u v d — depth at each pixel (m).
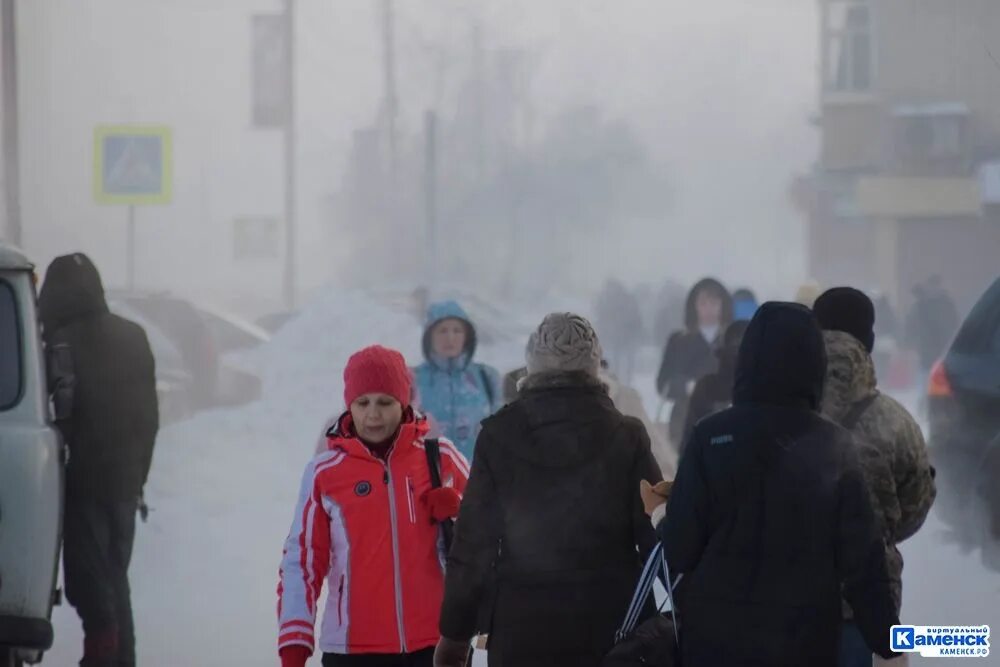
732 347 29.38
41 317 20.97
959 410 29.84
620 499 13.59
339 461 14.30
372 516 14.16
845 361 14.47
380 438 14.45
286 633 13.89
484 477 13.66
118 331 21.14
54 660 22.00
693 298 38.16
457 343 23.69
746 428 12.51
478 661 21.38
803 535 12.27
